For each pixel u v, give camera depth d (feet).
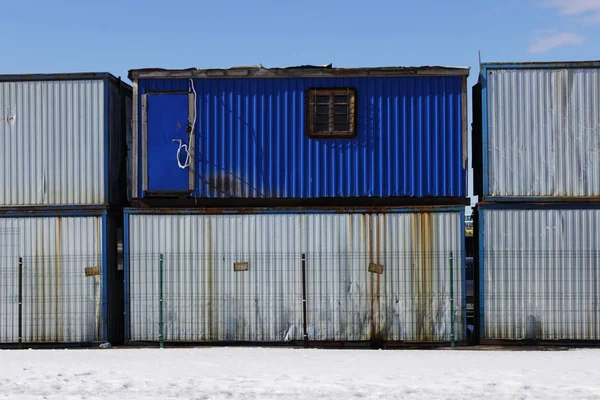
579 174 58.13
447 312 58.29
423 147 59.98
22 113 61.16
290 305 59.16
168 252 59.88
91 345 59.88
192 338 59.52
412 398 36.73
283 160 60.64
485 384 39.27
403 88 60.29
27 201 60.85
